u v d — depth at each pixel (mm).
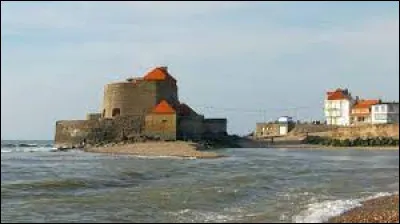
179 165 70500
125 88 137875
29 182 42500
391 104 170500
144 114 135750
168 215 28938
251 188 42312
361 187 45062
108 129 134500
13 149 145500
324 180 51219
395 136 151500
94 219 27656
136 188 41375
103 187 42281
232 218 28062
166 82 140375
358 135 157250
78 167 65062
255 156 99500
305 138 164250
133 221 27219
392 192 41406
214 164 73688
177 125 131375
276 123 190125
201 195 36938
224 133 149125
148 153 104188
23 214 28828
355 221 26750
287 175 56562
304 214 29250
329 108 186000
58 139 140750
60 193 37750
